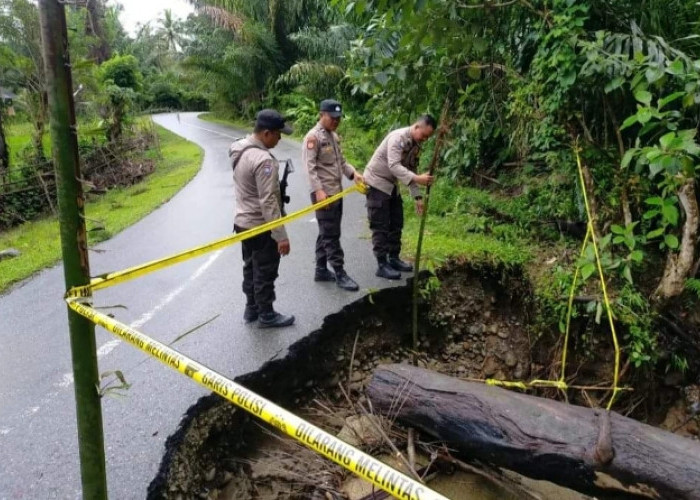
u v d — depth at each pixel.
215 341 4.15
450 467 3.47
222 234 7.30
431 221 6.45
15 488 2.79
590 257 4.28
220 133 21.89
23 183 10.42
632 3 4.28
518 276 5.10
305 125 16.81
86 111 12.73
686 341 4.17
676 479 2.64
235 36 21.88
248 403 1.59
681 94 3.45
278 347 4.00
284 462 3.46
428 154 7.29
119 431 3.15
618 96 4.33
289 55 21.88
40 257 6.92
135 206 9.47
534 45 4.95
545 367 4.66
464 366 4.85
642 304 4.21
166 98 37.19
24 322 4.94
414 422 3.50
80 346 1.72
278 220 3.79
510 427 3.08
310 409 4.02
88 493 1.85
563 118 4.61
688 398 4.07
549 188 5.65
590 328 4.34
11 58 11.04
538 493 3.34
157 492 2.79
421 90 4.83
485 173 7.21
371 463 1.34
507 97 5.50
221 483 3.26
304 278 5.27
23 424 3.34
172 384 3.58
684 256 3.93
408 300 4.91
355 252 5.95
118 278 2.35
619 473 2.77
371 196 4.89
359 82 4.63
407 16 3.54
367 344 4.66
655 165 3.31
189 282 5.56
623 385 4.18
